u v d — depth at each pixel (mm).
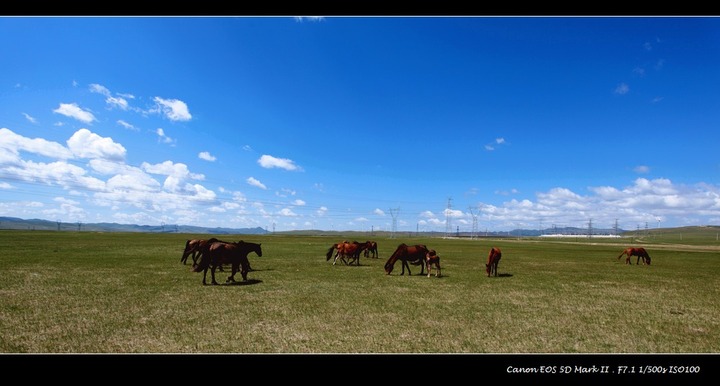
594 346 9352
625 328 10930
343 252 29766
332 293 15656
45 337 9227
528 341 9609
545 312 12742
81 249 39188
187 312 11836
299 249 48719
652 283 20859
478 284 19203
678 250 72938
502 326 10875
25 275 19031
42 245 43438
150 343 8984
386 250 55969
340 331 10133
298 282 18641
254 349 8750
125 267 23672
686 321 11836
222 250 17750
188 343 9031
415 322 11141
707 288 19172
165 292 15188
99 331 9758
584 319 11883
